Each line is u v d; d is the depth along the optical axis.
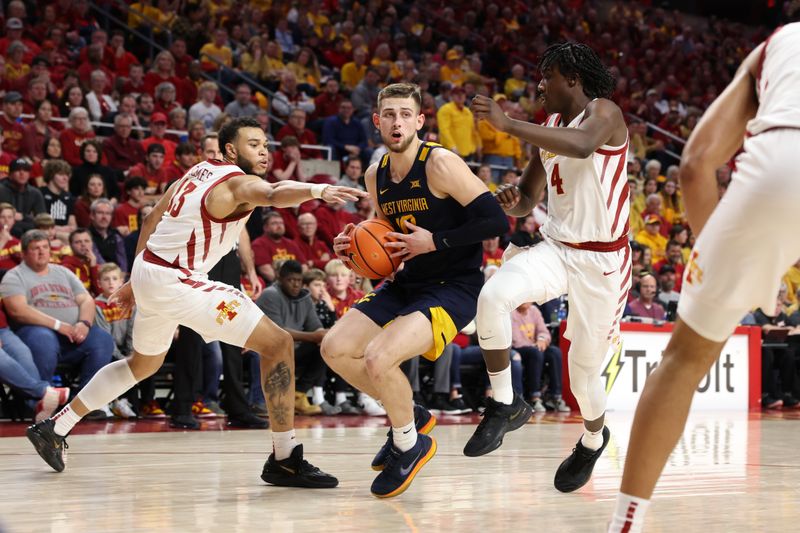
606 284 6.52
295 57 24.72
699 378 3.82
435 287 6.62
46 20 20.69
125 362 7.37
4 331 11.73
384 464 6.93
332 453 8.87
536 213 14.30
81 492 6.42
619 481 7.20
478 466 8.03
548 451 9.26
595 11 35.69
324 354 6.71
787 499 6.36
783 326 18.88
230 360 11.72
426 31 28.42
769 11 37.25
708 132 3.85
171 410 11.59
